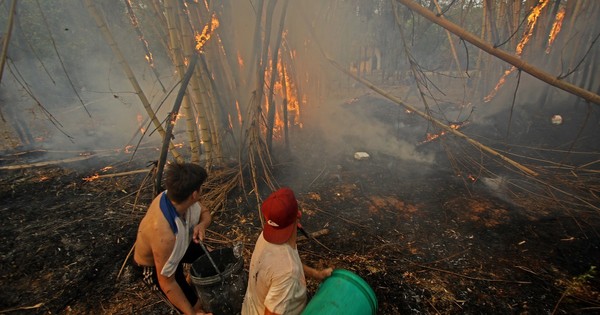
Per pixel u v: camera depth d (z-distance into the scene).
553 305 2.65
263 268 1.67
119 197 4.46
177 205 2.00
